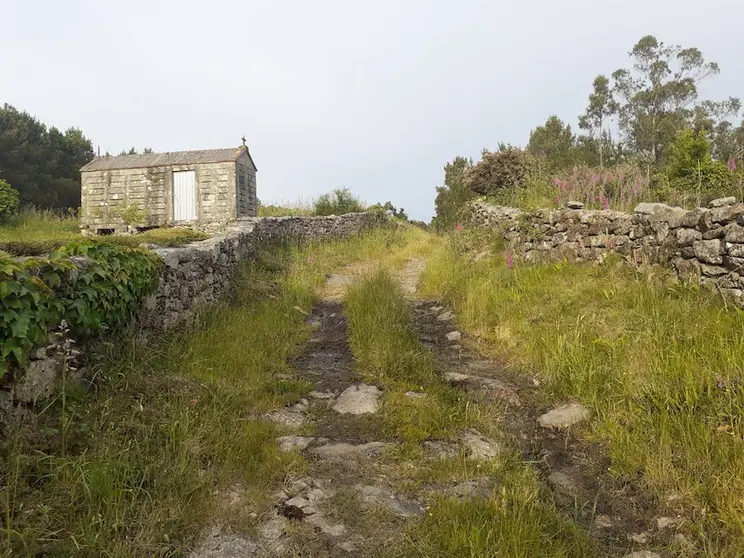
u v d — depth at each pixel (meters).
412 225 24.86
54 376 3.38
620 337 4.65
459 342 6.18
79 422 3.28
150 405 3.79
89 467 2.87
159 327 5.24
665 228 5.47
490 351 5.75
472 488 3.14
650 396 3.75
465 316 6.83
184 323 5.80
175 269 5.71
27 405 3.12
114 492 2.74
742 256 4.39
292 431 3.91
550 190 10.18
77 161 37.12
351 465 3.41
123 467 2.95
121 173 16.78
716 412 3.36
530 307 6.14
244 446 3.48
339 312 7.91
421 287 9.39
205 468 3.25
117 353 4.23
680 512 2.88
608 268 6.20
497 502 2.90
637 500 3.07
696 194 6.86
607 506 3.06
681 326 4.41
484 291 7.10
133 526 2.63
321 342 6.40
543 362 4.95
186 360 4.85
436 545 2.58
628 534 2.82
